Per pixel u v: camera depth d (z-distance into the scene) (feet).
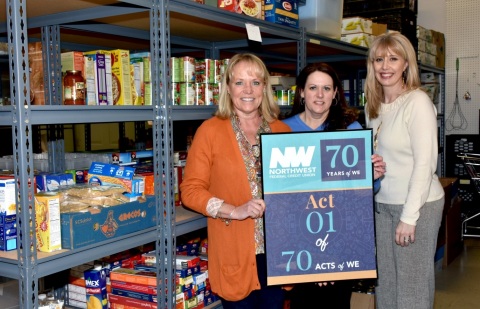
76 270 8.77
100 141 18.16
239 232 7.09
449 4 20.88
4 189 6.12
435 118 7.98
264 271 7.29
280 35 9.91
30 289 5.74
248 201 6.95
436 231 8.35
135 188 7.58
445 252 15.88
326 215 7.22
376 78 8.52
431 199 8.18
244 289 7.11
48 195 6.26
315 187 7.19
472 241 18.84
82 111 6.32
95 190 7.01
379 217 8.61
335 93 7.96
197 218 8.34
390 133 8.22
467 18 20.59
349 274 7.28
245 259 7.09
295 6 10.44
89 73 7.38
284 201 7.14
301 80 7.97
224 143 7.18
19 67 5.50
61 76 8.82
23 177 5.60
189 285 8.50
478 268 15.76
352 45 12.96
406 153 8.11
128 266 8.85
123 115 6.95
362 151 7.27
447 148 19.89
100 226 6.65
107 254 6.78
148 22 9.04
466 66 20.72
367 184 7.29
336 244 7.25
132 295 8.21
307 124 8.11
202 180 7.15
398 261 8.33
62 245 6.33
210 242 7.43
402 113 8.07
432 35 19.51
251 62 7.23
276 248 7.12
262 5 9.46
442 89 20.74
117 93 7.74
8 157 8.69
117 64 7.71
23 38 5.53
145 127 13.30
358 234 7.29
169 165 7.60
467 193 19.45
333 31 12.06
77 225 6.33
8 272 5.90
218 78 9.14
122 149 12.39
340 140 7.23
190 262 8.57
